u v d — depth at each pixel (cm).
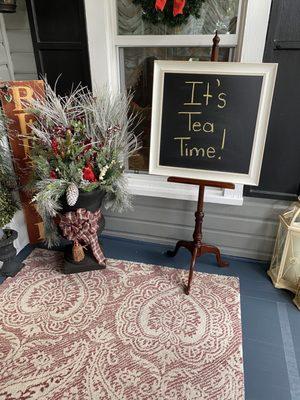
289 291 189
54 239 199
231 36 171
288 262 182
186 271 203
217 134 158
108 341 156
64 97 193
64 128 168
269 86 145
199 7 169
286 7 154
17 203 198
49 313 171
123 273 201
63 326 164
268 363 148
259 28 160
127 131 200
